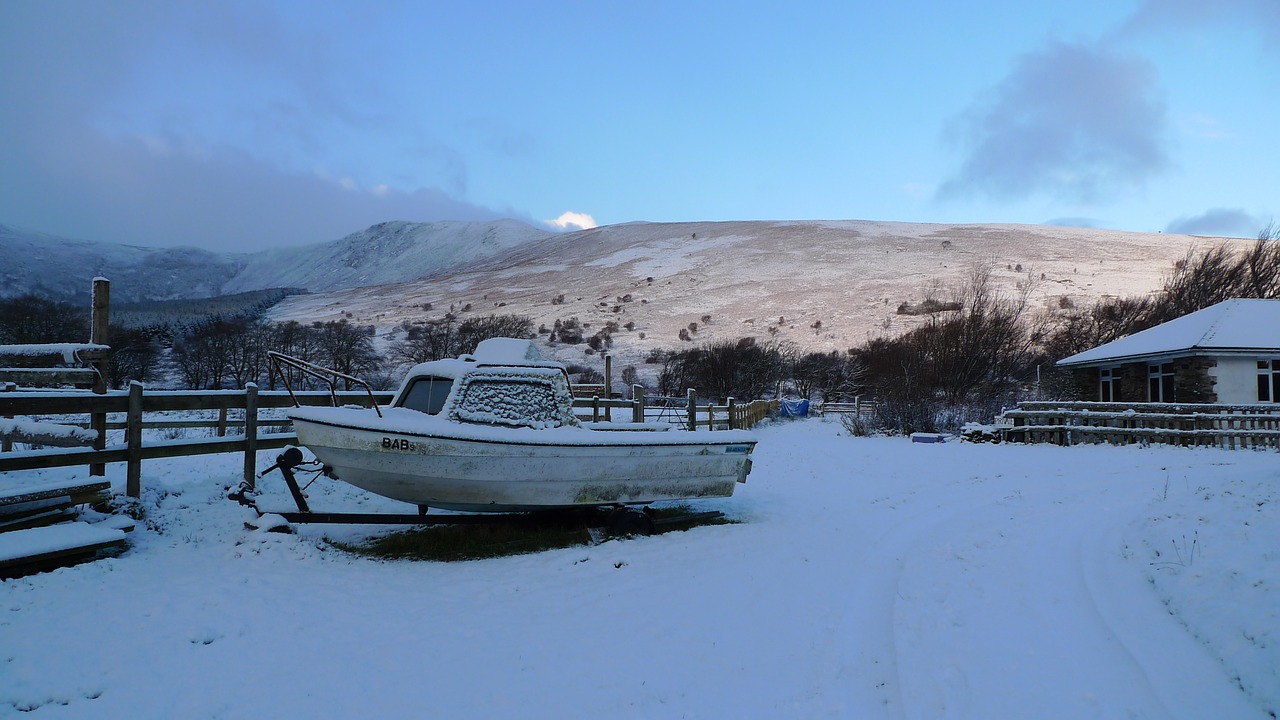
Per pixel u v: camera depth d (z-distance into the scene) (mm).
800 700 3859
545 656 4465
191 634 4754
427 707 3783
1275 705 3551
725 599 5582
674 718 3654
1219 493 8172
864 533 7836
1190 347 21062
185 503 7859
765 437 21391
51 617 4930
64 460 6773
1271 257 40969
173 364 56312
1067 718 3578
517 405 7527
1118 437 17875
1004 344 37750
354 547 7336
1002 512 8953
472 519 7719
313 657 4449
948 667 4219
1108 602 5246
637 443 7637
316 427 7195
